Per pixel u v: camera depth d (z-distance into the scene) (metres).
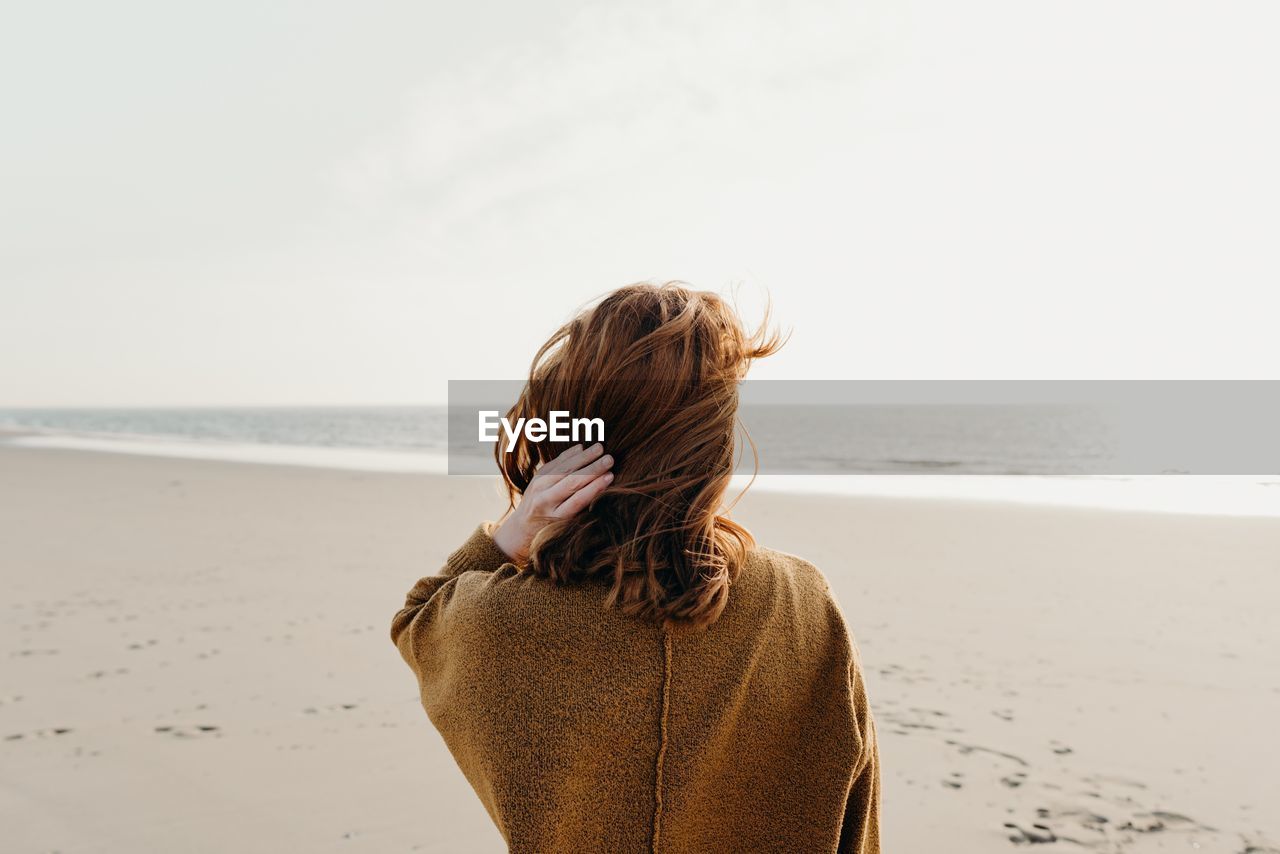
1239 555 6.70
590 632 0.77
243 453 23.00
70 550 7.12
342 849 2.46
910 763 3.04
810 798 0.83
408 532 8.17
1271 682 3.83
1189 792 2.80
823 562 6.65
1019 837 2.53
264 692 3.70
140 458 19.23
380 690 3.73
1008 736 3.27
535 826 0.75
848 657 0.87
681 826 0.78
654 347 0.81
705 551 0.80
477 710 0.78
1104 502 10.25
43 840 2.49
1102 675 3.96
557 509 0.80
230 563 6.60
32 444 27.64
